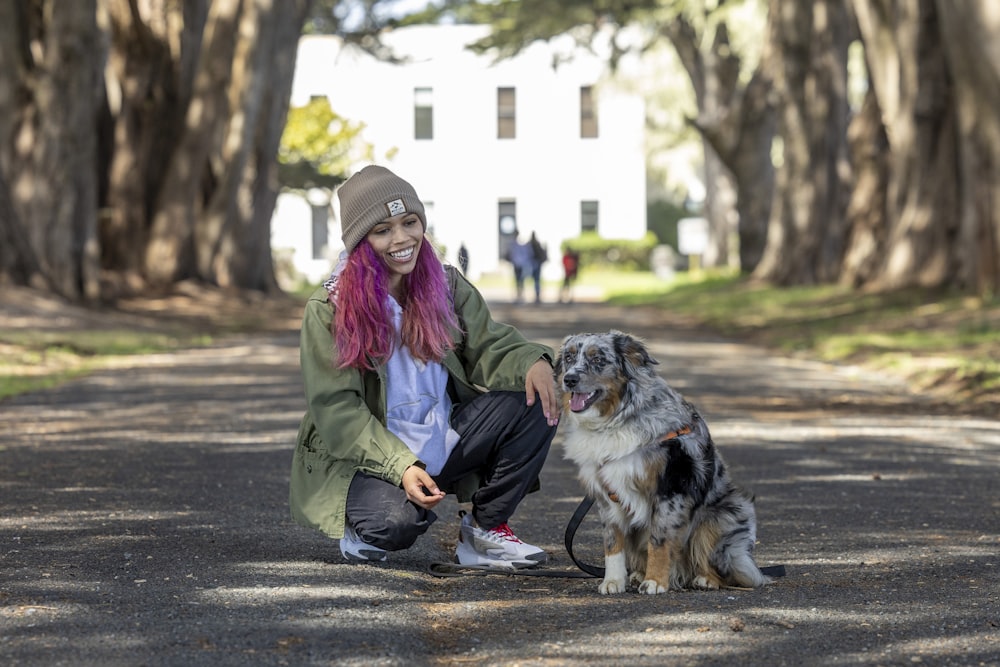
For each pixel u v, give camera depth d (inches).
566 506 316.5
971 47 817.5
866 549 262.2
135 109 1170.6
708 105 1929.1
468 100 2311.8
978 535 276.2
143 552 247.1
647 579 222.4
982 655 180.2
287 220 2251.5
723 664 176.6
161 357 767.7
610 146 2326.5
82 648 179.8
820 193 1370.6
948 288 969.5
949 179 995.3
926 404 543.5
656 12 1472.7
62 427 452.1
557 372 229.9
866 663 176.7
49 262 971.9
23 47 975.0
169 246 1199.6
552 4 1457.9
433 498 223.6
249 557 243.4
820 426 471.8
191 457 384.5
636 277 2199.8
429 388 237.6
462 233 2332.7
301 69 2290.8
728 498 226.4
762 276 1428.4
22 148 970.7
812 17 1366.9
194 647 180.9
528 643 188.1
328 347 229.3
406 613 204.1
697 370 690.8
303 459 238.2
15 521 280.4
